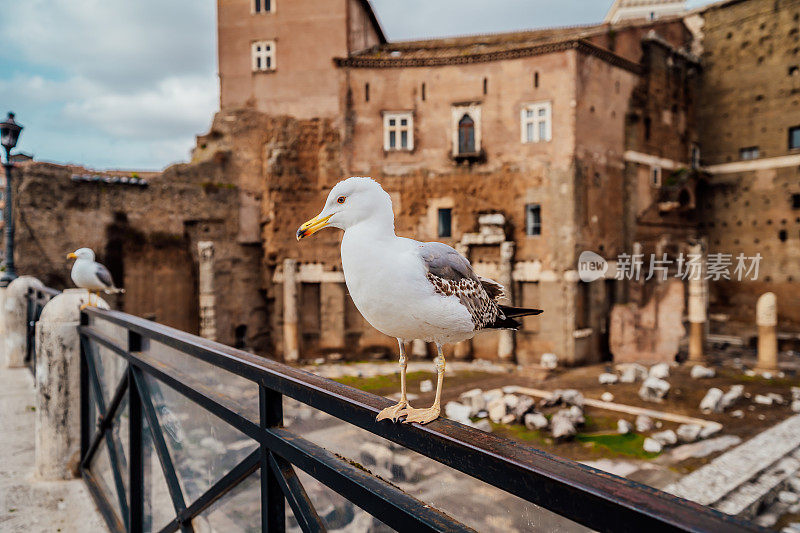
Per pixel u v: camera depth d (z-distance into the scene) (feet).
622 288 68.90
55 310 16.26
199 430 9.61
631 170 74.43
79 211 63.00
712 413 42.50
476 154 69.51
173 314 68.33
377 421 5.16
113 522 13.01
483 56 69.87
